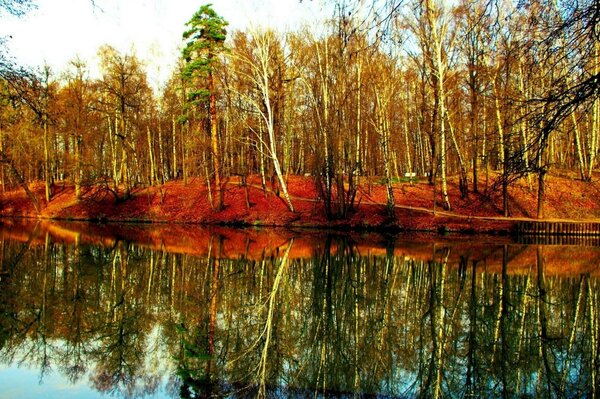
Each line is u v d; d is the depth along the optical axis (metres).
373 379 9.28
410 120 48.38
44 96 15.33
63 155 47.38
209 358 10.45
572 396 8.38
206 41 35.38
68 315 13.46
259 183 43.81
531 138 6.86
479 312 13.61
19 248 25.11
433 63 32.53
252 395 8.56
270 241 28.61
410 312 13.73
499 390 8.71
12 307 14.12
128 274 19.03
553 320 12.81
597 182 33.66
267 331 12.27
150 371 9.66
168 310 14.06
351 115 34.22
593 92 6.11
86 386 8.87
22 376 9.31
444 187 33.16
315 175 36.97
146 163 48.81
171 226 37.22
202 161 42.38
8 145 37.97
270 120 36.75
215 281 18.02
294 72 39.88
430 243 26.86
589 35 6.15
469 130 34.94
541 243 26.59
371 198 37.78
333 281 17.95
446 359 10.28
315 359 10.34
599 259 21.61
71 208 42.88
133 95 42.47
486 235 29.67
